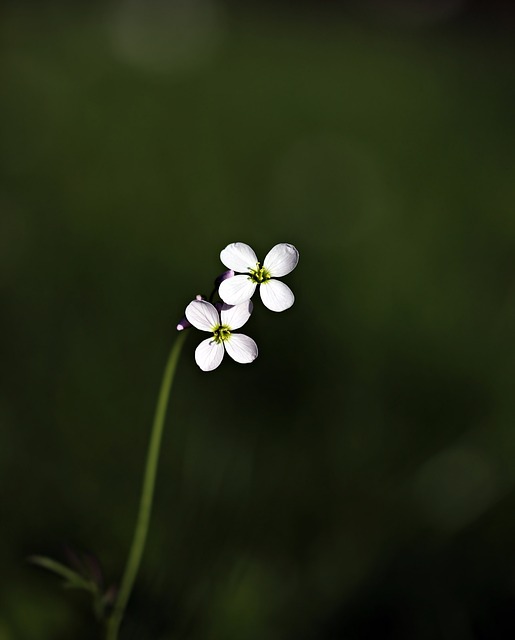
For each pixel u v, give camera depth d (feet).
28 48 4.06
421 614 1.50
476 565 1.54
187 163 2.93
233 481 1.61
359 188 2.75
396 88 3.95
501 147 3.17
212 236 2.44
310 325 1.89
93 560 1.39
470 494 1.61
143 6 4.67
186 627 1.49
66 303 2.02
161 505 1.60
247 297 1.30
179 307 2.04
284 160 2.98
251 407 1.71
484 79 4.14
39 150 2.91
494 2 5.89
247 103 3.61
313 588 1.52
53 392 1.75
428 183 2.84
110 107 3.40
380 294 2.10
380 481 1.63
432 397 1.75
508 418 1.72
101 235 2.37
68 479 1.63
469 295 2.12
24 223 2.39
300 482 1.63
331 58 4.54
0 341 1.86
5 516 1.58
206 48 4.43
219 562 1.54
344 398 1.73
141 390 1.75
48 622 1.49
